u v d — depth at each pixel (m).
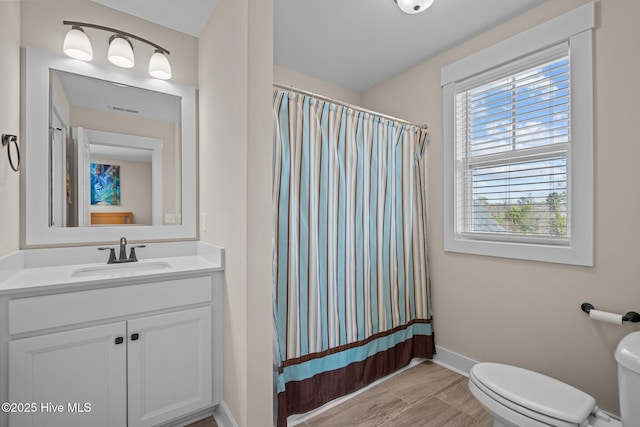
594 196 1.51
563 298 1.63
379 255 2.04
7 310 1.11
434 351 2.26
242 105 1.34
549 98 1.71
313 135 1.76
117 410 1.32
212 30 1.77
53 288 1.18
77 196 1.66
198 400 1.53
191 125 2.01
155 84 1.89
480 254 1.98
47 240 1.57
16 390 1.12
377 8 1.74
